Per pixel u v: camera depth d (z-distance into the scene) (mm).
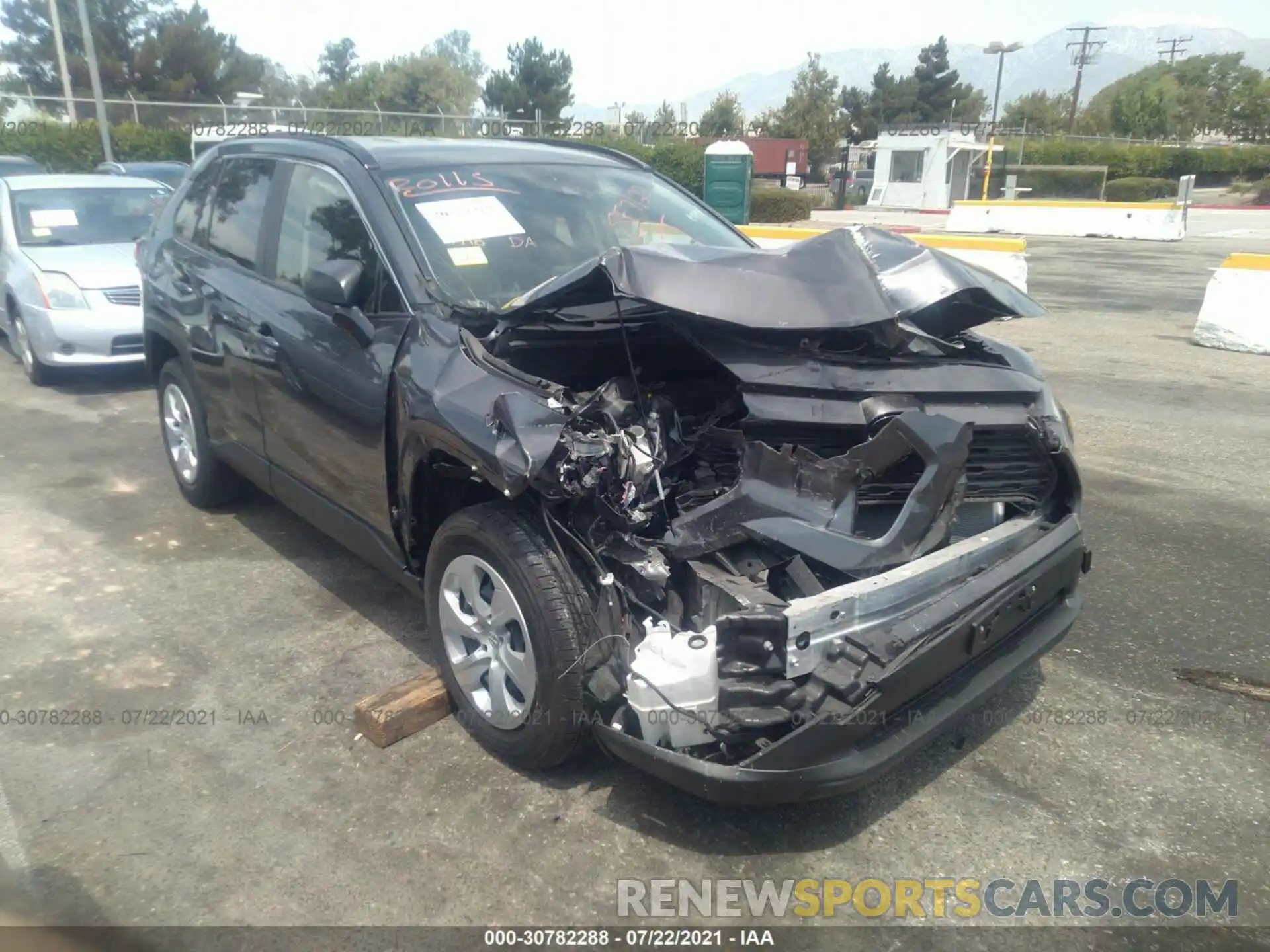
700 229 4684
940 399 3160
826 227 26547
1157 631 4277
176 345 5207
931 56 80250
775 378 3043
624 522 2922
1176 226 24531
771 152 48781
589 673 2920
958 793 3209
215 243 5031
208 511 5664
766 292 3109
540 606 2945
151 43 50219
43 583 4711
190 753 3389
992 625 2953
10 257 8711
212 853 2904
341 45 62188
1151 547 5164
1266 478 6273
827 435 3094
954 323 3500
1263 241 24484
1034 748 3443
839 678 2607
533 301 3238
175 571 4852
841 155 47938
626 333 3498
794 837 2994
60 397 8250
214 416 5055
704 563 2906
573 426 2943
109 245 8883
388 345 3600
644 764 2752
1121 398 8352
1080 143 51406
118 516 5578
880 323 3051
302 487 4316
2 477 6254
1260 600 4574
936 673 2805
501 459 2887
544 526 3051
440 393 3244
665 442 3250
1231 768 3340
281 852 2908
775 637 2527
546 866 2861
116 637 4191
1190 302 13891
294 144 4668
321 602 4523
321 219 4199
